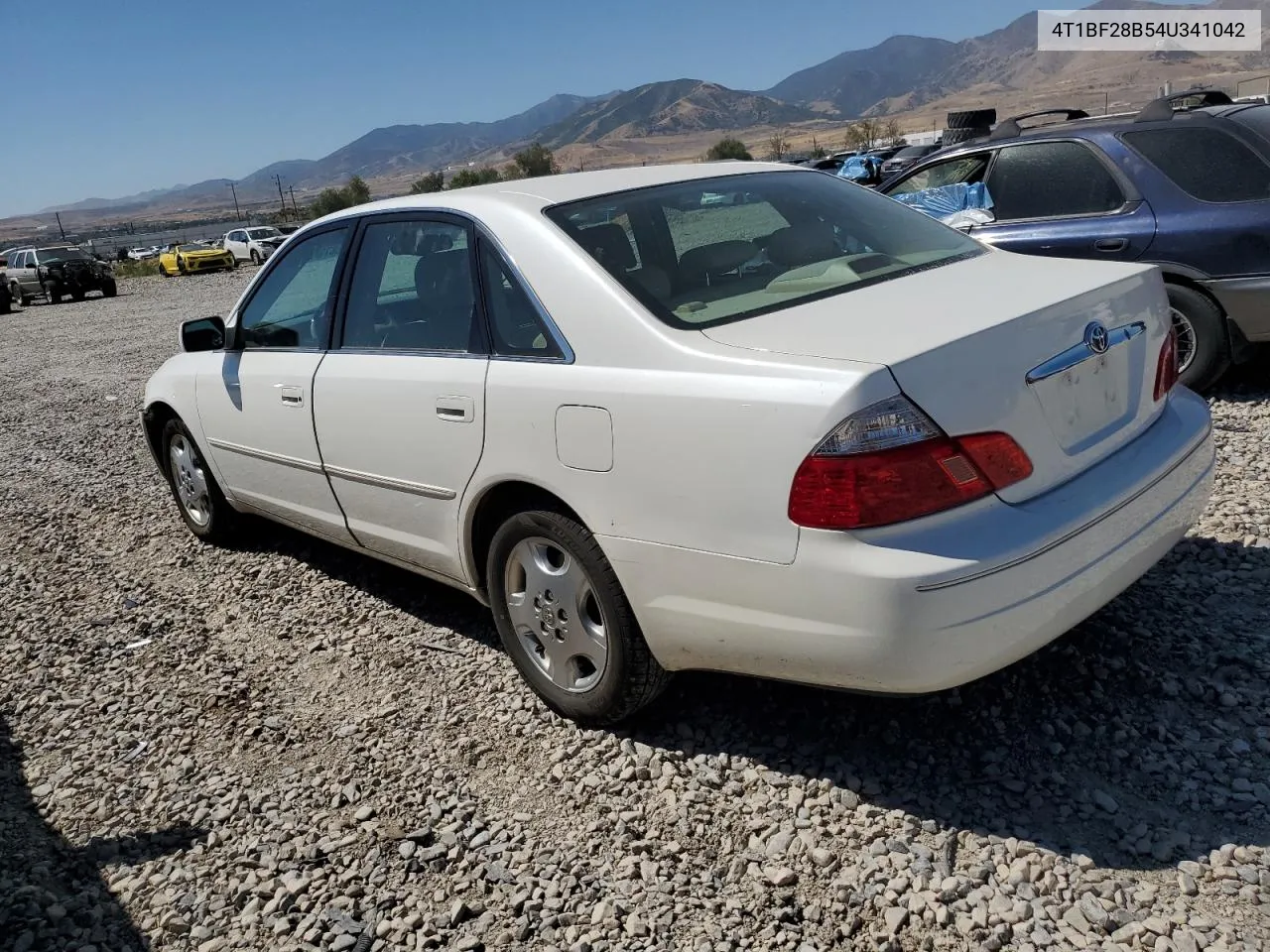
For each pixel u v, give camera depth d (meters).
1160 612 3.69
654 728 3.42
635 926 2.57
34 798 3.49
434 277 3.71
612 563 3.06
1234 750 2.94
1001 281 3.14
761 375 2.67
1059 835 2.70
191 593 5.17
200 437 5.27
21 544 6.33
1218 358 5.86
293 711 3.87
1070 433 2.84
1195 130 5.88
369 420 3.91
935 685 2.58
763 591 2.71
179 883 2.96
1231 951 2.27
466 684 3.90
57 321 24.50
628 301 3.06
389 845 3.02
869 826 2.82
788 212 3.71
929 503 2.52
